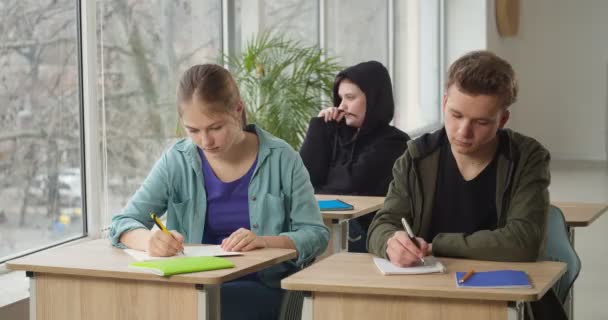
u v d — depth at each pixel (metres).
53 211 3.40
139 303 2.10
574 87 11.45
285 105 4.53
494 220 2.23
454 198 2.25
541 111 11.59
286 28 5.62
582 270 5.12
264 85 4.59
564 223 2.65
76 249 2.35
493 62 2.03
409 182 2.29
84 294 2.16
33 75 3.27
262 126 4.51
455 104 2.04
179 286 2.04
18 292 2.93
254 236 2.30
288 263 2.46
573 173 9.92
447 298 1.83
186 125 2.33
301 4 5.92
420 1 9.27
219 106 2.30
